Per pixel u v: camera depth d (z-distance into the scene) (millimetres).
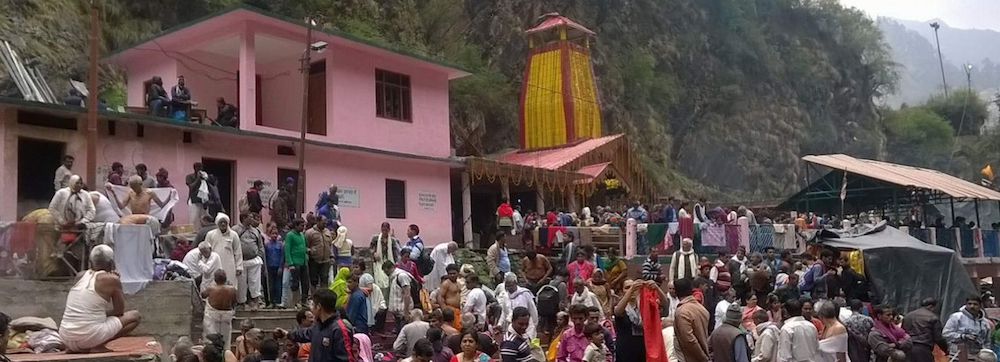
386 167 21312
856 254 17719
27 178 14766
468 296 13367
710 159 52656
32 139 14695
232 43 19922
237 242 13305
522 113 34688
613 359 11609
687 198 45375
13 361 8797
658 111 49812
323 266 15195
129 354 9547
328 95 20234
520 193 28094
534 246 21891
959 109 77938
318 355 7398
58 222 11531
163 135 16531
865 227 20516
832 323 10500
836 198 31531
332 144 19188
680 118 52562
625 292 9461
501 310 13078
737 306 8789
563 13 46375
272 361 8797
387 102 21828
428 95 23094
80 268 11477
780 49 61531
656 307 8922
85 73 25828
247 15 18281
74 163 15164
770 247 22141
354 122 20641
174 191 14656
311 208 19141
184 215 16703
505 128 40438
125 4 29453
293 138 18516
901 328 12500
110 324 9594
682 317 8609
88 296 9461
